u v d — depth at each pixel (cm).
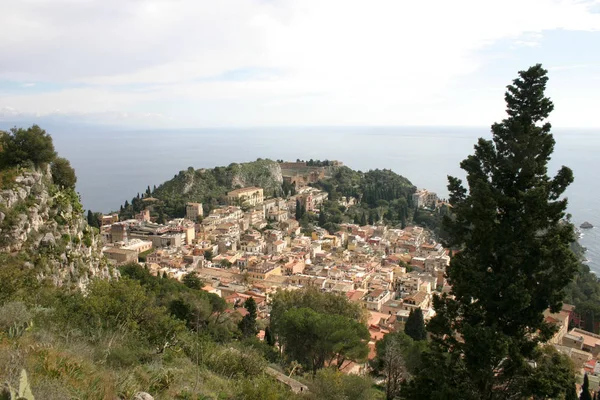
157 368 2275
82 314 2884
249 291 10406
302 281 11094
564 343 8431
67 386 1447
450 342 2573
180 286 7750
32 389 1277
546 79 2386
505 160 2420
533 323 2295
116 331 2873
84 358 1903
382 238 17600
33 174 4950
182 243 15975
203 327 5406
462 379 2436
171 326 3288
